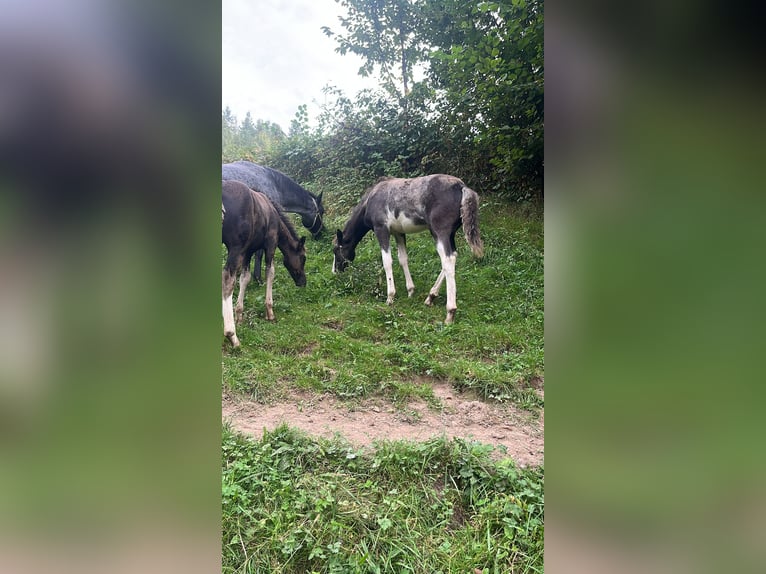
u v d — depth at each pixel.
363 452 2.55
